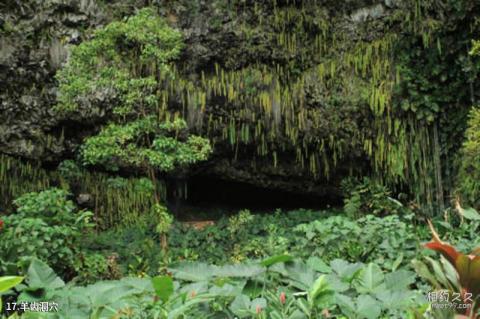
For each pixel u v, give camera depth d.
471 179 8.65
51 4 8.91
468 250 5.86
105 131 7.44
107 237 8.78
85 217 6.75
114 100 8.93
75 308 2.97
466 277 2.99
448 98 9.27
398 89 9.36
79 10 9.02
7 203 9.27
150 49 7.57
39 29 8.93
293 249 6.82
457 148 9.29
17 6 8.84
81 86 7.48
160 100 9.09
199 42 9.33
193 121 9.29
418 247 5.88
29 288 3.04
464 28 9.02
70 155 9.52
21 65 8.89
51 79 8.98
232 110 9.40
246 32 9.35
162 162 7.38
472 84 9.10
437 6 9.12
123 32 7.63
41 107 9.05
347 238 6.41
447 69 9.26
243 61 9.44
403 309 3.06
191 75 9.32
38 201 6.45
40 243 5.57
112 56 7.98
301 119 9.48
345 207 9.46
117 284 3.23
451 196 9.07
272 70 9.52
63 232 5.89
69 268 6.15
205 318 2.91
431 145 9.48
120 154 7.34
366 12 9.53
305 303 2.91
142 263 7.64
